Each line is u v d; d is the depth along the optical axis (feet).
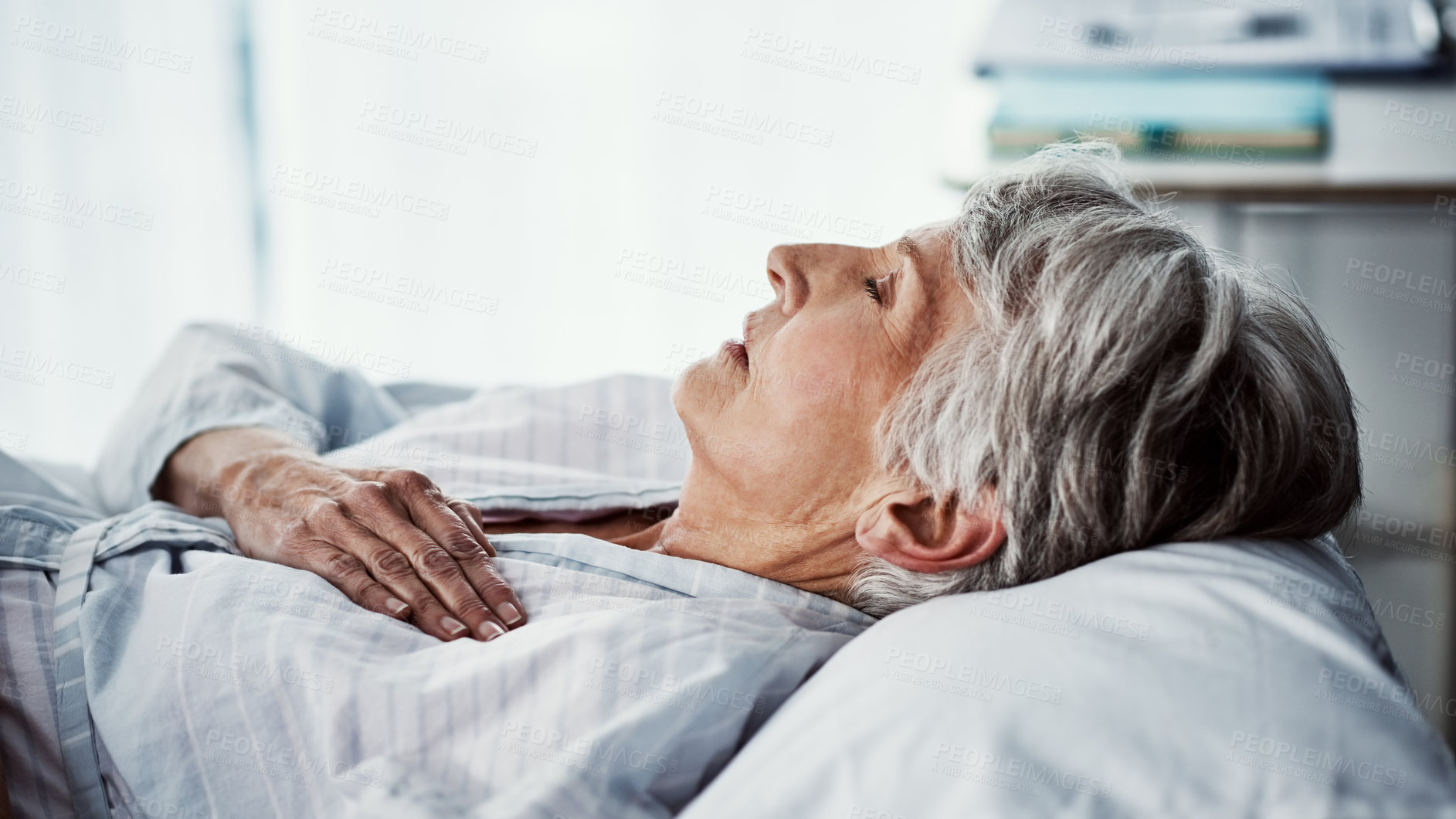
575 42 9.54
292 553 3.04
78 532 3.20
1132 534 2.61
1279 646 2.22
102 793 2.73
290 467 3.47
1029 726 2.11
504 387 4.97
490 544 3.18
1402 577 5.92
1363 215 6.15
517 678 2.48
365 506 3.08
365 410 4.81
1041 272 2.75
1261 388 2.64
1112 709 2.11
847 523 2.94
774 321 3.04
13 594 2.98
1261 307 2.86
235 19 9.32
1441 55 7.19
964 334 2.80
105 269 9.18
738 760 2.28
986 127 7.00
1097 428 2.59
